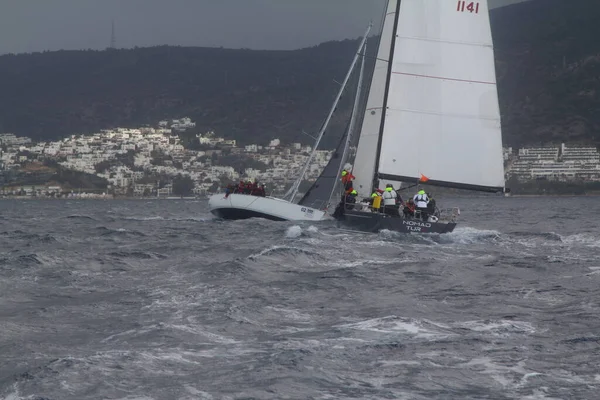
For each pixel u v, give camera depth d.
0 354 56.22
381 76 141.62
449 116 138.12
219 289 83.44
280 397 47.31
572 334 63.06
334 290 84.38
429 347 58.19
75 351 56.94
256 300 77.06
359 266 103.69
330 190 159.25
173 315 69.12
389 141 138.75
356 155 143.88
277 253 108.62
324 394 47.91
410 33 137.75
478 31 137.75
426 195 139.38
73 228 190.25
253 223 160.00
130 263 105.25
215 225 173.38
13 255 115.69
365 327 65.00
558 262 110.06
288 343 59.31
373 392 48.34
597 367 53.75
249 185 168.75
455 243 138.88
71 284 87.38
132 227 186.38
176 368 52.62
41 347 58.09
